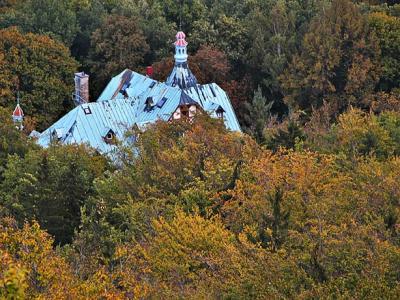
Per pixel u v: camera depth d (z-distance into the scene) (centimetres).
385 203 14688
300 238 12862
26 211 19638
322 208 14475
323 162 18238
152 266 13225
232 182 17362
